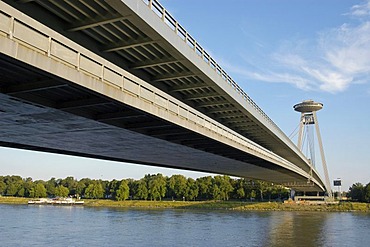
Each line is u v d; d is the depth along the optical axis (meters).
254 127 44.34
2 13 14.20
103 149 35.50
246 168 55.00
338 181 173.75
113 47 22.03
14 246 43.72
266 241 48.19
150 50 23.47
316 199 131.50
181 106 25.97
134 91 21.31
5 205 127.50
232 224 67.50
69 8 18.34
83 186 162.88
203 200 138.88
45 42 16.11
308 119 130.38
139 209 112.88
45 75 16.09
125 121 25.78
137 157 41.06
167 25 21.69
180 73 27.05
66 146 33.91
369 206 114.00
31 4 17.78
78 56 17.59
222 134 32.62
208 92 31.44
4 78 17.55
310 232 57.03
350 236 53.12
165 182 143.12
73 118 23.06
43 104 20.17
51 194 169.88
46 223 67.25
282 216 87.31
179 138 30.72
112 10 18.70
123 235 52.66
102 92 18.62
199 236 52.03
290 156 72.50
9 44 14.05
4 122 24.41
